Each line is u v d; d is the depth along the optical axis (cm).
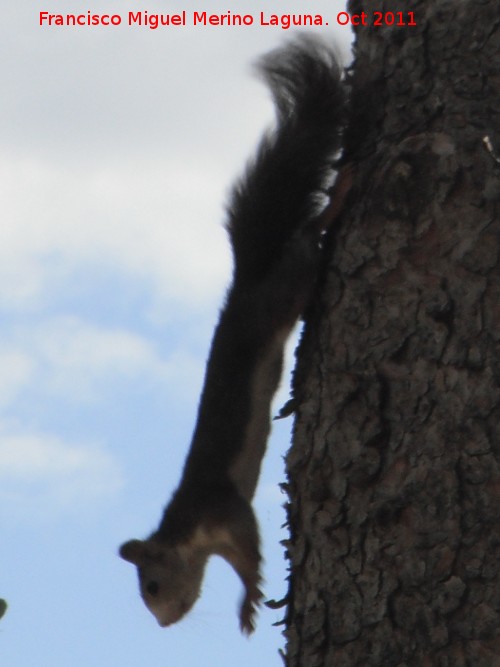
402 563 576
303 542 628
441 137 643
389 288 632
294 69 867
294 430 659
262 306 975
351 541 601
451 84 657
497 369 586
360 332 636
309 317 689
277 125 931
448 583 559
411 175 641
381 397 614
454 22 664
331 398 637
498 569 550
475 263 609
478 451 573
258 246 983
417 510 580
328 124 879
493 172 625
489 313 598
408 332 616
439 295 611
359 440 613
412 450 592
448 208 626
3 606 570
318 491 623
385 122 686
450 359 597
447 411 589
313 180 925
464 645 547
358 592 589
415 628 563
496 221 614
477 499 566
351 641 584
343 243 671
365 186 669
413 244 631
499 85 650
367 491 602
